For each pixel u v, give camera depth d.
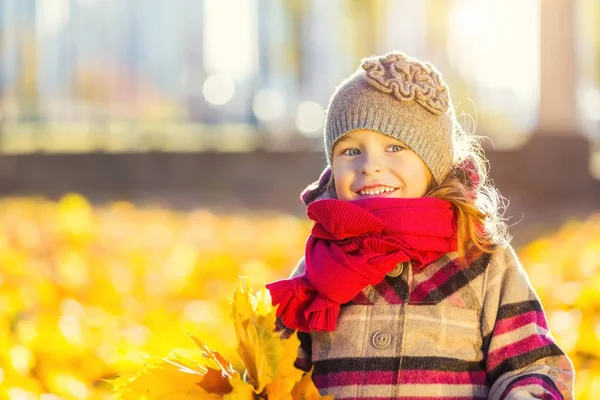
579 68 16.50
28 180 17.73
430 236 2.56
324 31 23.03
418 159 2.63
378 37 20.42
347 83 2.71
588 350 4.45
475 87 20.09
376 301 2.59
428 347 2.53
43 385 3.70
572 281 6.28
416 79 2.64
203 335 4.57
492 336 2.54
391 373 2.52
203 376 2.30
